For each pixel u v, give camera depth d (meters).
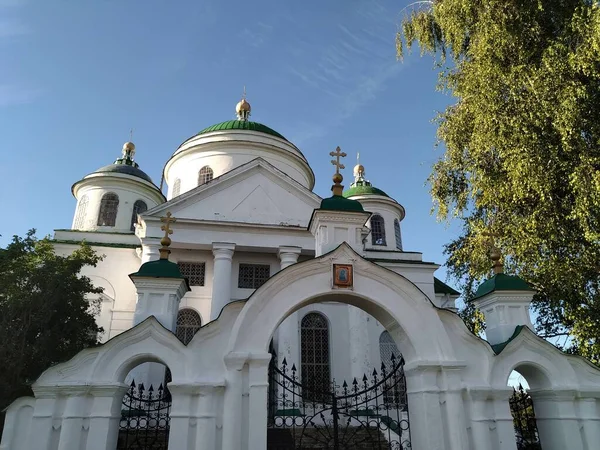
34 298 13.24
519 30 13.02
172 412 7.49
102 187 26.89
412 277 21.27
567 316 13.09
